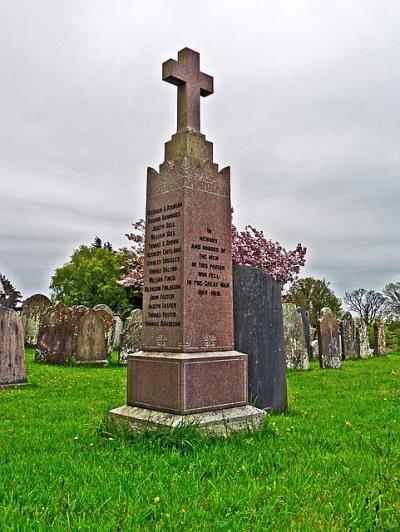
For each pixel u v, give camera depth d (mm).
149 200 6762
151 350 6367
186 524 3299
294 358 15953
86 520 3289
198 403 5867
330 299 53125
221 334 6387
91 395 9812
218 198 6645
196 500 3660
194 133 6648
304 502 3691
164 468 4379
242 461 4672
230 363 6293
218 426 5809
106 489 3848
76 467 4457
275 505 3607
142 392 6238
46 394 9945
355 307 60594
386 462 4711
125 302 47312
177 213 6289
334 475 4293
